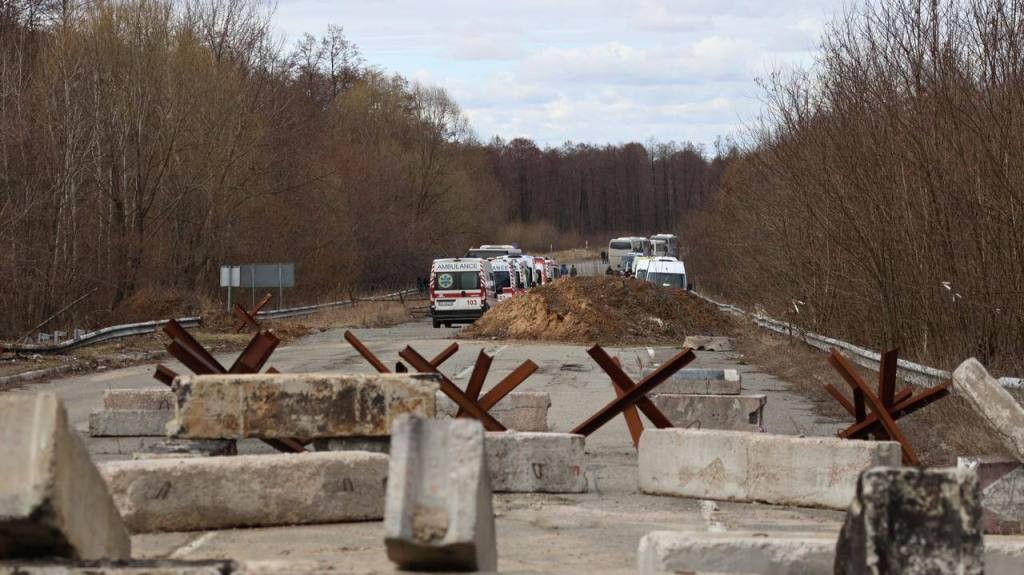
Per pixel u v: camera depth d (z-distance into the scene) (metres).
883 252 46.91
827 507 19.75
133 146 93.94
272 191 117.25
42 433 10.65
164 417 28.66
